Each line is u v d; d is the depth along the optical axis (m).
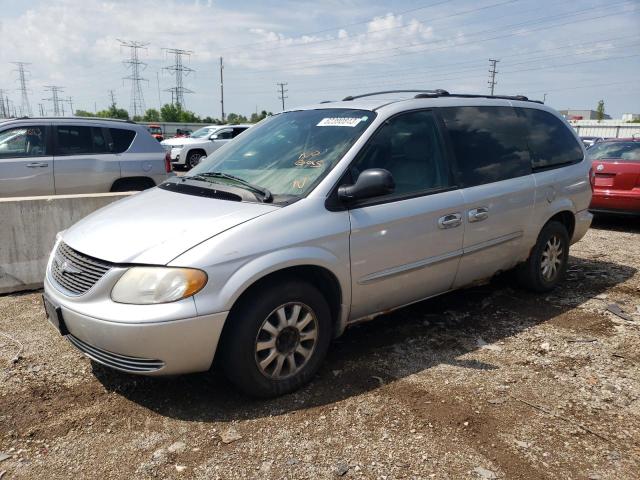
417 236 3.81
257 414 3.15
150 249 3.01
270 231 3.15
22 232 5.34
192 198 3.60
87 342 3.09
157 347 2.90
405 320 4.57
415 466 2.69
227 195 3.52
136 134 8.64
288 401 3.29
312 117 4.23
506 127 4.76
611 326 4.48
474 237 4.25
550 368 3.72
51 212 5.47
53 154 7.89
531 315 4.71
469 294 5.23
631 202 8.20
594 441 2.90
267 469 2.68
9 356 3.88
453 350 4.00
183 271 2.91
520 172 4.70
